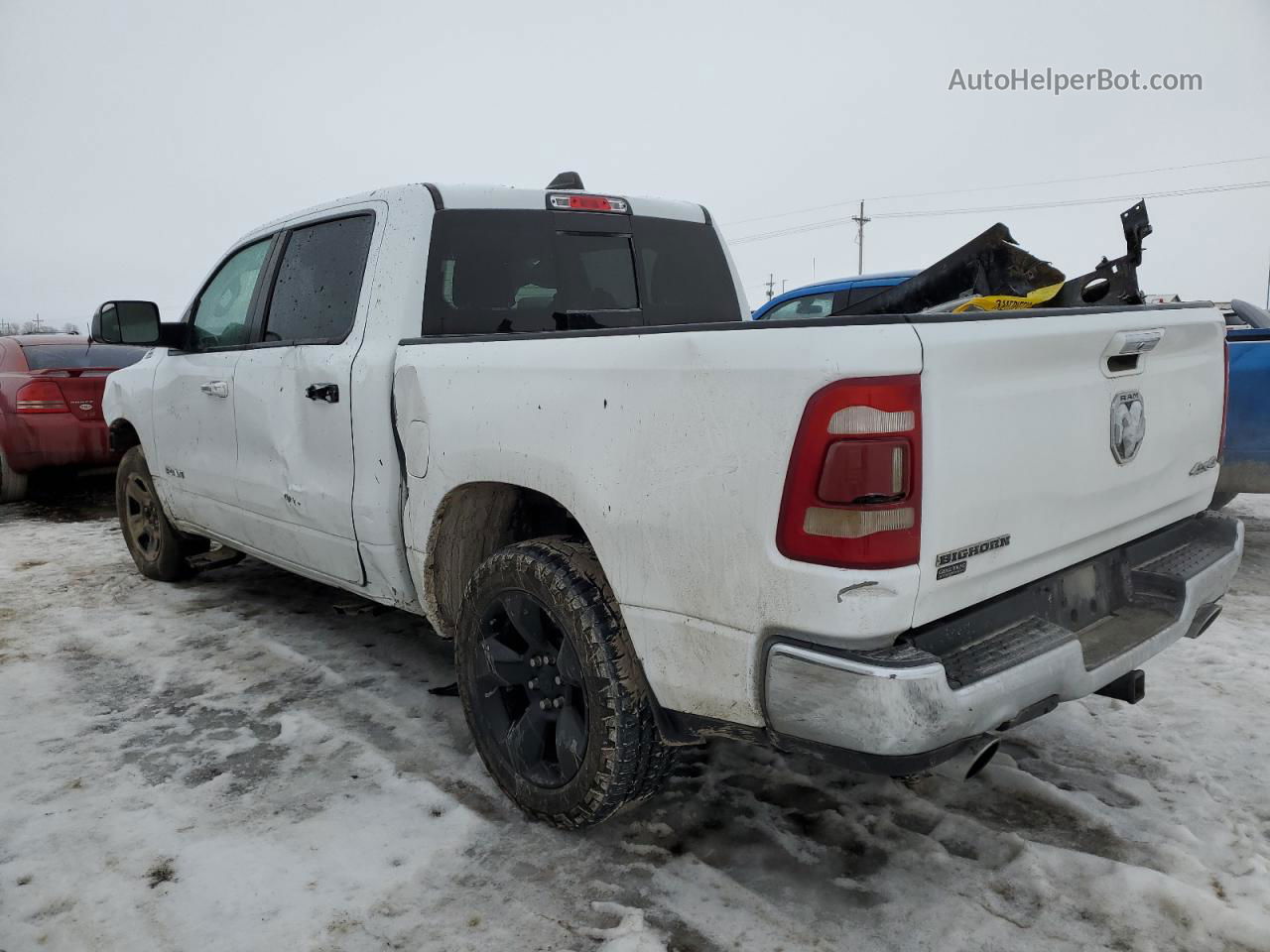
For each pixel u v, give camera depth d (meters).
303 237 3.59
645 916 2.19
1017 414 1.98
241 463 3.79
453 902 2.26
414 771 2.94
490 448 2.54
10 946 2.13
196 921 2.21
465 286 3.16
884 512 1.76
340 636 4.25
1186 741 3.01
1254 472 5.11
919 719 1.76
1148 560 2.61
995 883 2.28
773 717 1.92
